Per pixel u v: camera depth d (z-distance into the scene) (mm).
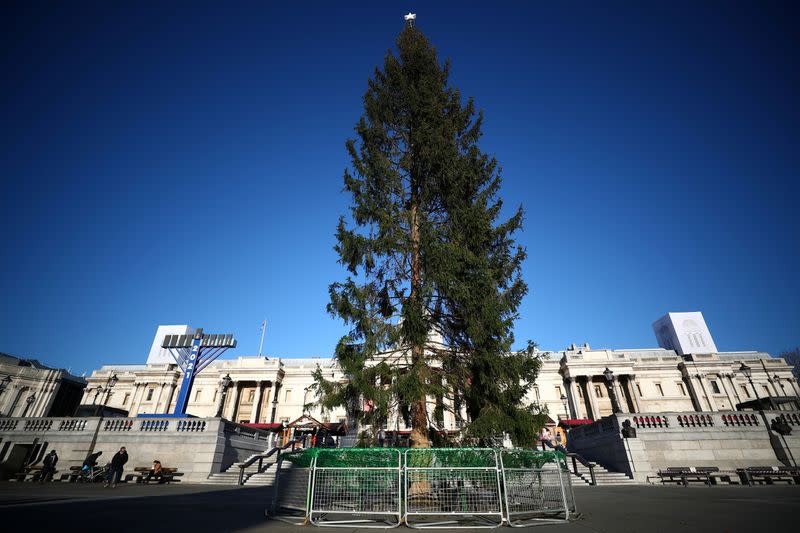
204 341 31359
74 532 6324
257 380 58500
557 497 8078
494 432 10883
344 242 12805
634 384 56781
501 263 13398
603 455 23578
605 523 7480
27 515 8102
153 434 22391
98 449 22375
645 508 9781
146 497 12820
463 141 15469
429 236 11922
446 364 12547
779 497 12156
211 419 22656
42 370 56062
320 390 12250
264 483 20906
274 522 7652
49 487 17016
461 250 11961
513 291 13258
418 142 13641
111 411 27250
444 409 12750
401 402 11797
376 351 12477
